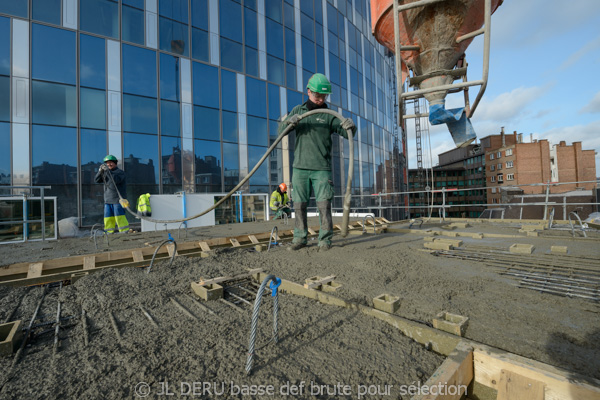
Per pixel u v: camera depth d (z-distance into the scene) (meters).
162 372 1.64
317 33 20.02
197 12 14.06
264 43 16.61
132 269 3.56
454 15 4.75
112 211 7.15
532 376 1.48
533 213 21.52
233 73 15.17
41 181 10.30
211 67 14.40
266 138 16.31
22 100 10.11
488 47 4.27
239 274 3.33
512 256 3.97
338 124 4.55
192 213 9.63
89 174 11.14
